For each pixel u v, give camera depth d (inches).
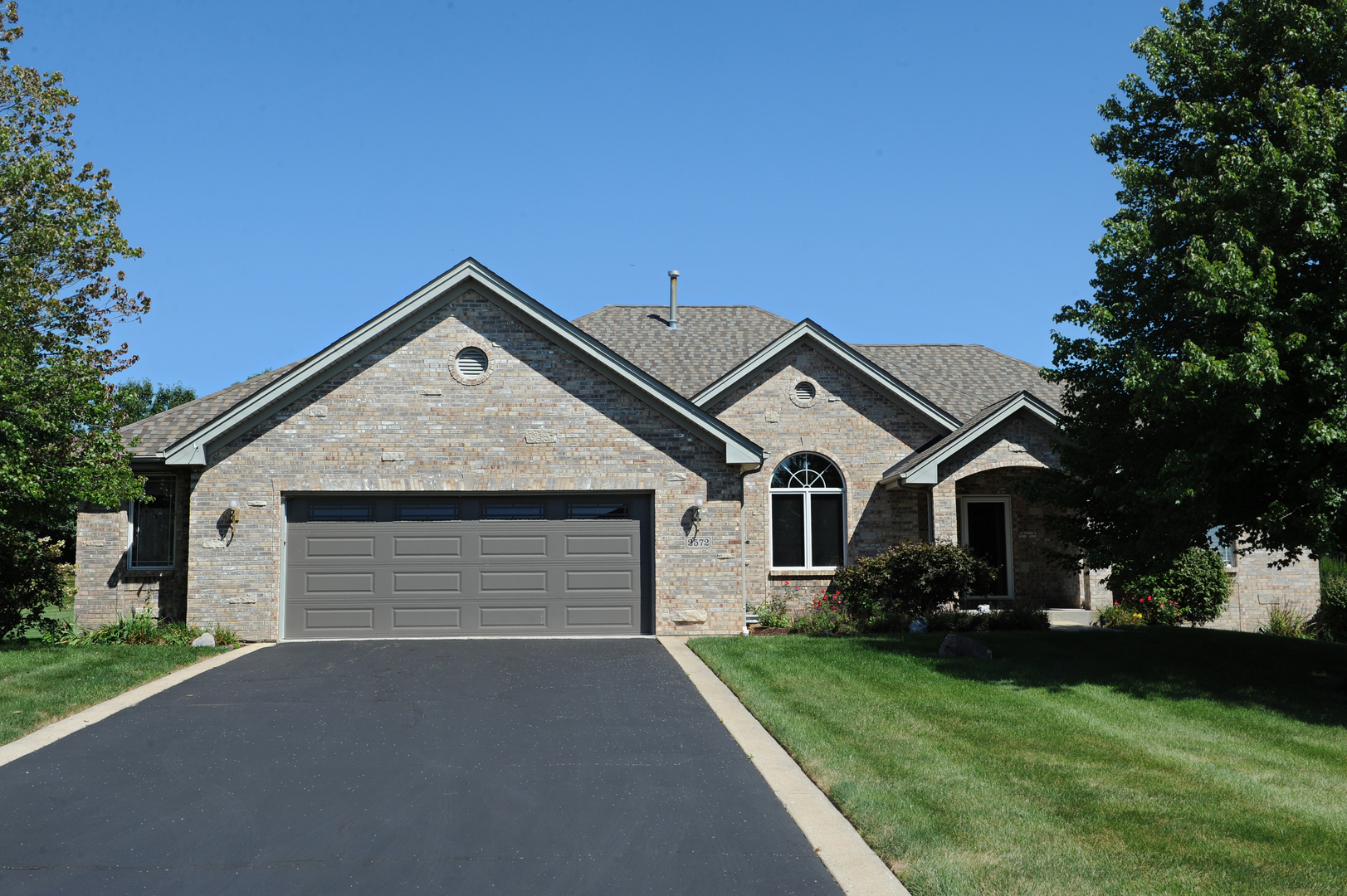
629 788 343.9
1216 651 602.2
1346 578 839.7
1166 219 516.1
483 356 697.0
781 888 261.7
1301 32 502.3
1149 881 257.0
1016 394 748.0
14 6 840.3
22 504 615.2
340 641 662.5
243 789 345.4
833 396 839.7
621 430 698.2
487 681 521.7
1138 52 556.1
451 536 691.4
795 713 438.9
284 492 679.7
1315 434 442.9
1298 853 276.8
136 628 657.0
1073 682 513.3
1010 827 295.7
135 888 264.1
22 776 362.0
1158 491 487.5
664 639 670.5
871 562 741.9
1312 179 459.8
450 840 296.7
